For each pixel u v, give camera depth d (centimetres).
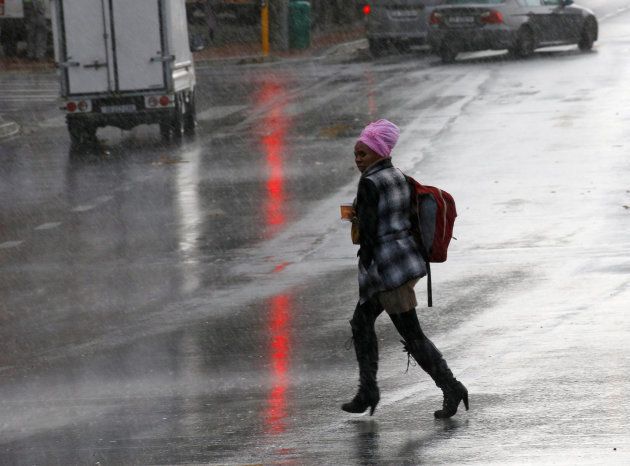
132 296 2975
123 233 3794
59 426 1973
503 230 3516
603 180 4212
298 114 6606
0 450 1858
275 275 3120
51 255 3531
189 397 2102
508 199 3978
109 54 5966
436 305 2664
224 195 4378
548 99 6462
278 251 3428
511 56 9044
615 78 7219
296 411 1973
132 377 2266
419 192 1858
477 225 3606
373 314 1886
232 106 7162
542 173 4412
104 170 5119
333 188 4425
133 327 2666
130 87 5978
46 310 2884
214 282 3080
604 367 2112
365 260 1838
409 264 1833
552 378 2066
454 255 3222
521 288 2794
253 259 3338
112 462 1752
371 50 10088
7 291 3108
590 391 1975
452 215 1867
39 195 4578
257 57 10075
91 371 2330
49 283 3178
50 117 7200
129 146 5859
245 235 3672
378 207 1823
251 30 11888
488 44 8800
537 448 1692
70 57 5978
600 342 2286
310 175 4725
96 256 3484
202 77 9044
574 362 2156
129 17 5966
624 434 1738
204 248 3519
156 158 5391
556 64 8262
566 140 5131
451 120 5931
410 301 1852
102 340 2569
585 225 3519
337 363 2273
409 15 9744
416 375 2158
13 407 2112
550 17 8925
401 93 7206
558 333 2372
